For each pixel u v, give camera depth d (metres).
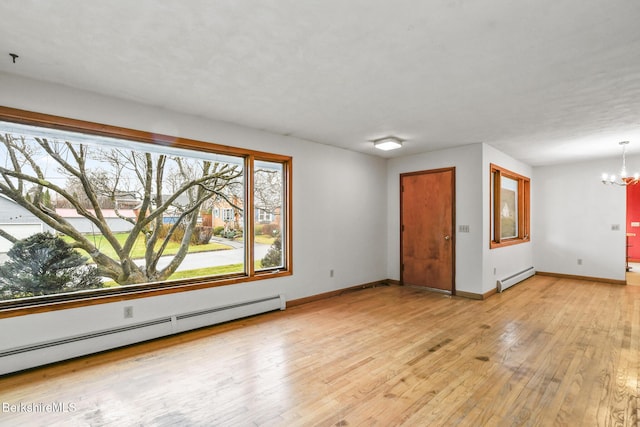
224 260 4.11
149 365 2.60
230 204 4.23
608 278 5.86
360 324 3.62
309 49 2.13
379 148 4.80
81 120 2.78
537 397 2.15
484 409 2.02
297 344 3.04
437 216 5.25
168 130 3.30
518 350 2.90
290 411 2.00
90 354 2.76
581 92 2.85
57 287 2.98
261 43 2.06
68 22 1.82
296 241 4.43
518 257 6.05
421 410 2.01
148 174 3.70
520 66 2.37
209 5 1.67
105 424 1.87
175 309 3.30
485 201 4.81
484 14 1.74
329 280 4.89
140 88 2.78
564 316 3.91
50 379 2.37
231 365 2.61
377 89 2.80
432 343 3.07
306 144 4.59
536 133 4.19
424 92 2.86
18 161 2.80
